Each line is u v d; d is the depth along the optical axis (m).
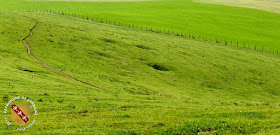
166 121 26.98
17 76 46.59
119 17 147.62
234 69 79.44
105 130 24.06
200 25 146.00
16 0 184.75
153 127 25.00
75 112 32.28
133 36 99.56
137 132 23.59
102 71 63.25
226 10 197.12
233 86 67.56
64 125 25.91
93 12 158.75
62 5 180.62
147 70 69.31
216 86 66.19
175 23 145.12
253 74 77.88
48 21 96.81
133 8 187.50
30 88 41.44
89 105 37.47
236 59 90.38
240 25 153.50
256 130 24.69
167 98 50.50
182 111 33.41
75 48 73.62
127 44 85.50
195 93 59.06
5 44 65.44
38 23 90.44
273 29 149.00
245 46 116.62
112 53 75.88
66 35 82.50
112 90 51.16
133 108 37.38
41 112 31.73
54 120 28.25
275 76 78.56
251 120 27.38
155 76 66.44
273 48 116.69
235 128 24.98
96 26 109.44
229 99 57.19
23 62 57.22
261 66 86.31
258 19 171.38
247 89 66.75
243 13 188.50
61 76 54.47
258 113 31.44
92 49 75.50
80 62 65.56
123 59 73.44
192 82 66.50
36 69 55.06
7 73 46.72
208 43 111.56
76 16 141.25
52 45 72.38
